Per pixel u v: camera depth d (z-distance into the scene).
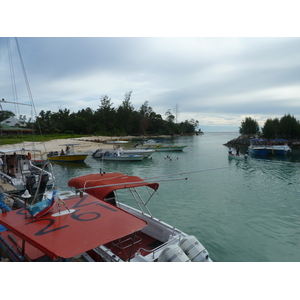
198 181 22.72
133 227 5.69
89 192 8.76
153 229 9.25
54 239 5.02
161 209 14.91
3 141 40.22
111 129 107.44
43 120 87.62
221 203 16.25
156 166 31.44
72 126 97.12
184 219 13.42
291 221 13.29
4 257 6.87
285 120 67.94
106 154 35.53
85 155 32.69
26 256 6.39
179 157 41.16
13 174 17.92
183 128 157.50
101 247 7.00
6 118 20.70
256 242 10.94
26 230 5.35
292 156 43.97
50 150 41.38
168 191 18.98
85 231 5.39
